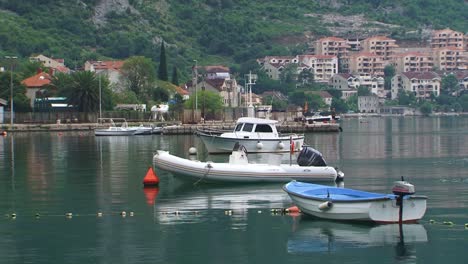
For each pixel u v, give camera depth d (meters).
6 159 118.81
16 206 74.56
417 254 57.56
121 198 78.38
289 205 73.44
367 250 58.53
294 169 85.88
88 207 73.75
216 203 74.88
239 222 66.69
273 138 130.38
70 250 58.97
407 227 64.12
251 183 85.25
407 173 99.94
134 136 185.38
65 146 147.62
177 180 89.44
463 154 130.62
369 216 63.84
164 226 65.56
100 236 62.72
